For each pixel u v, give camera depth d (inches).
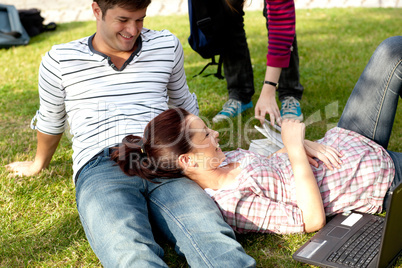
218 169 90.1
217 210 80.4
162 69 98.9
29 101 168.4
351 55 208.5
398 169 92.0
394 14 299.7
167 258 84.2
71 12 347.3
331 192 87.9
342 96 161.2
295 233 87.9
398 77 95.1
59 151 126.5
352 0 350.9
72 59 92.7
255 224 85.0
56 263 83.7
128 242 71.7
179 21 300.5
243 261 70.9
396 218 71.1
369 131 99.0
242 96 151.5
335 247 80.6
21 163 116.8
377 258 72.6
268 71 111.4
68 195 105.4
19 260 84.4
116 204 76.9
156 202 82.0
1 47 247.9
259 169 86.8
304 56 210.7
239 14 136.4
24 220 96.4
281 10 104.8
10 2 382.9
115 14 87.0
